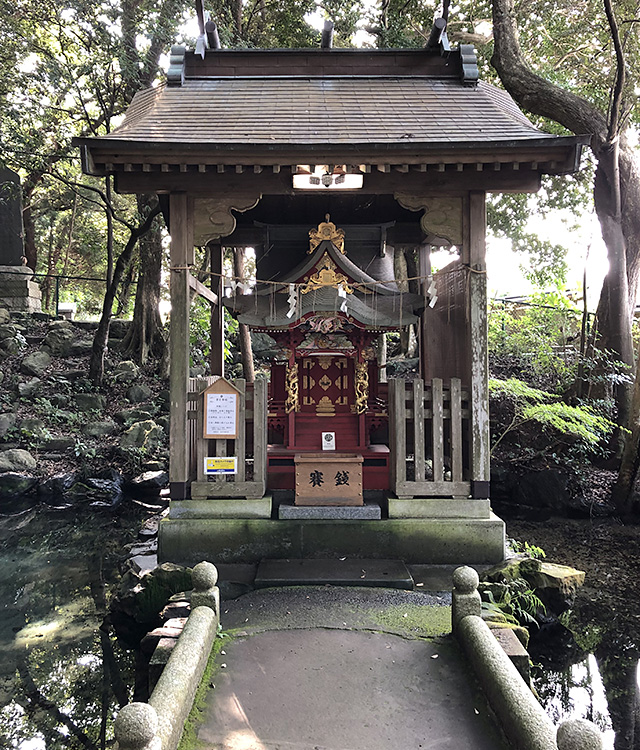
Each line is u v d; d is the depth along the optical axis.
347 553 5.28
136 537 8.67
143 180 5.32
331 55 6.50
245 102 5.93
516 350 11.91
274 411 6.31
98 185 18.88
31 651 5.23
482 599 4.59
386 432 6.71
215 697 3.19
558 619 5.12
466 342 5.57
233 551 5.27
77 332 15.52
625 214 10.36
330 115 5.66
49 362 13.84
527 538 8.02
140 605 4.86
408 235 7.80
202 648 3.39
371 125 5.44
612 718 4.19
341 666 3.51
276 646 3.75
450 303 6.42
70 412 12.48
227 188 5.34
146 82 12.20
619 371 9.95
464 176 5.35
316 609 4.29
